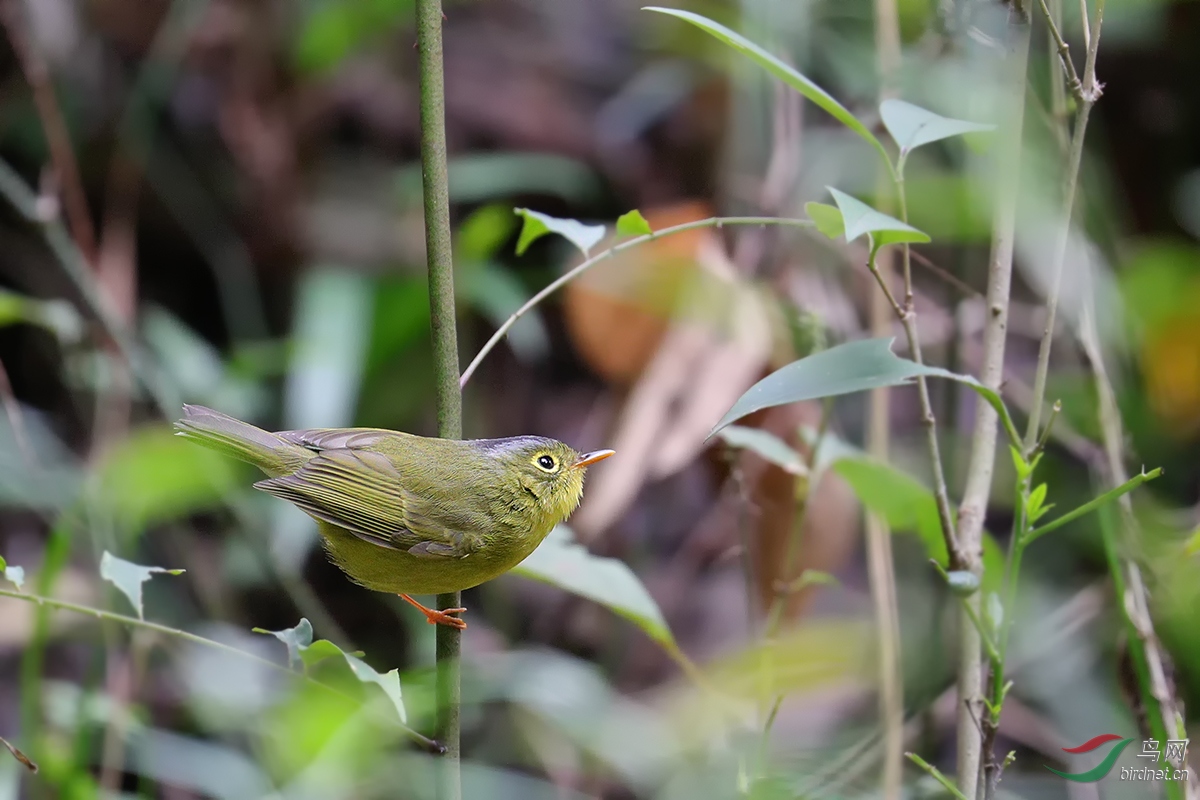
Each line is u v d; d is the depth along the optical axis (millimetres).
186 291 13773
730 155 11320
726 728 8477
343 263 12922
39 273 12703
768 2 10758
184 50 12984
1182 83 12133
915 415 11469
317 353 11508
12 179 11383
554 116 13266
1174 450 9727
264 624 11711
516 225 13055
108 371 11438
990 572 7375
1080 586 10586
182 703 10633
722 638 10680
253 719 9336
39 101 11703
